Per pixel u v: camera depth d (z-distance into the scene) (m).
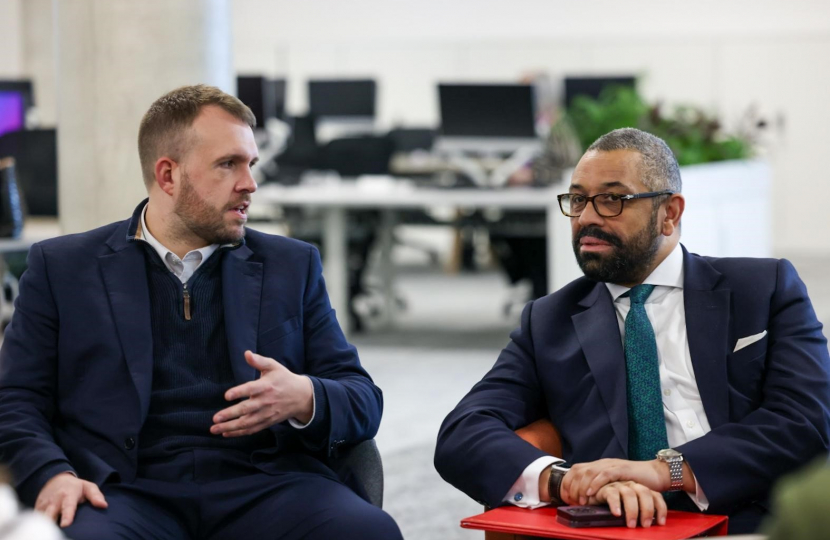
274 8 12.05
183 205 2.17
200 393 2.17
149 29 3.59
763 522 2.06
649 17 11.30
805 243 11.20
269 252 2.31
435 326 7.41
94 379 2.14
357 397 2.20
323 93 9.18
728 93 11.18
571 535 1.83
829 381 2.15
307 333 2.31
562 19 11.48
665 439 2.16
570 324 2.32
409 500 3.64
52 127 5.50
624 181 2.19
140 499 2.09
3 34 10.14
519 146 7.06
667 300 2.28
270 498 2.13
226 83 3.80
